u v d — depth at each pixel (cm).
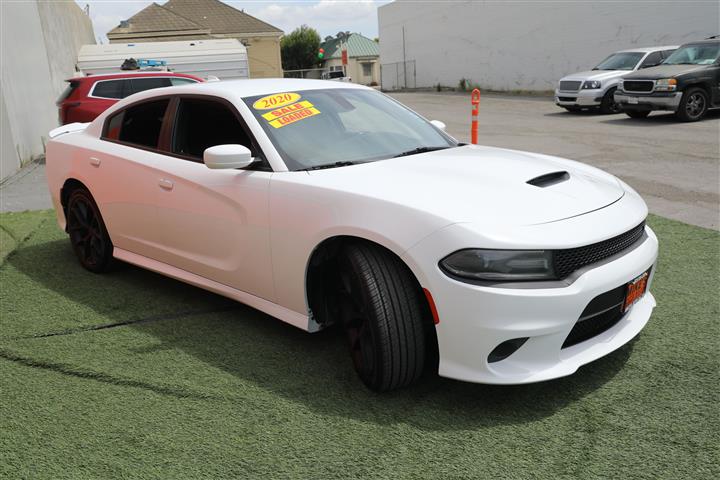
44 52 1457
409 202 263
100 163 420
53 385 296
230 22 3969
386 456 236
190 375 303
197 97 370
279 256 308
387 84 4125
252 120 334
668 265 444
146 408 274
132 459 238
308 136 336
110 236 432
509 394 278
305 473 228
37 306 400
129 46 1928
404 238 255
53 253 526
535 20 2573
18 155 1088
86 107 1058
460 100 2569
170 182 365
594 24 2256
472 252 243
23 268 483
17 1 1223
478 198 268
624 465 227
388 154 341
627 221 276
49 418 267
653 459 229
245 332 353
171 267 391
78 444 248
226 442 248
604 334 277
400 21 3831
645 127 1251
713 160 847
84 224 456
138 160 390
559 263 248
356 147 338
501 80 2891
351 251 275
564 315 246
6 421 265
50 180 476
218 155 303
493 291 240
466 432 250
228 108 348
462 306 245
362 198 274
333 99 376
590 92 1551
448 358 257
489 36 2925
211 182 339
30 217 679
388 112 391
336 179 294
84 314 386
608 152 954
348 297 289
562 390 280
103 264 452
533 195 275
